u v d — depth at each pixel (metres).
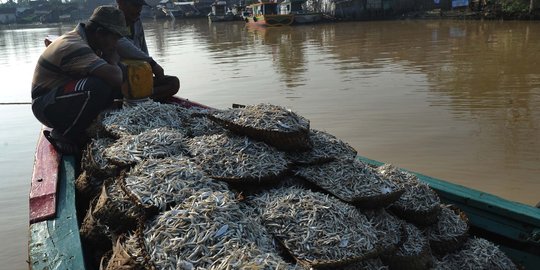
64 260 2.44
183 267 1.99
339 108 10.95
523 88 12.43
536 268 3.43
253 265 1.93
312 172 2.90
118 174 2.78
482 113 10.20
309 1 51.00
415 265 2.79
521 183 6.83
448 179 7.06
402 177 3.31
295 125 2.96
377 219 2.84
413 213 3.12
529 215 3.33
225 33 37.41
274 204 2.56
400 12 44.75
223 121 3.05
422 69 15.64
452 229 3.25
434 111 10.45
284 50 23.05
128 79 3.99
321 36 30.48
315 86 13.44
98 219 2.58
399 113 10.36
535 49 19.67
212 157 2.83
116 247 2.31
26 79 17.06
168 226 2.16
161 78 5.07
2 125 10.83
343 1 44.44
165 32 42.12
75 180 3.36
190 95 12.95
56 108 3.78
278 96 12.41
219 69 17.31
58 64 3.79
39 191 3.15
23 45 33.38
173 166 2.61
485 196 3.66
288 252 2.33
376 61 17.86
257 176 2.71
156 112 3.55
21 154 8.85
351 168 2.96
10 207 6.68
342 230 2.40
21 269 5.26
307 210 2.47
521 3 34.97
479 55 18.67
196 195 2.36
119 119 3.41
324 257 2.28
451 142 8.48
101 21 3.97
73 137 3.87
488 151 8.00
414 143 8.49
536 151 7.87
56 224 2.79
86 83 3.72
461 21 37.50
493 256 3.24
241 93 12.97
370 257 2.38
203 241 2.07
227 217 2.22
